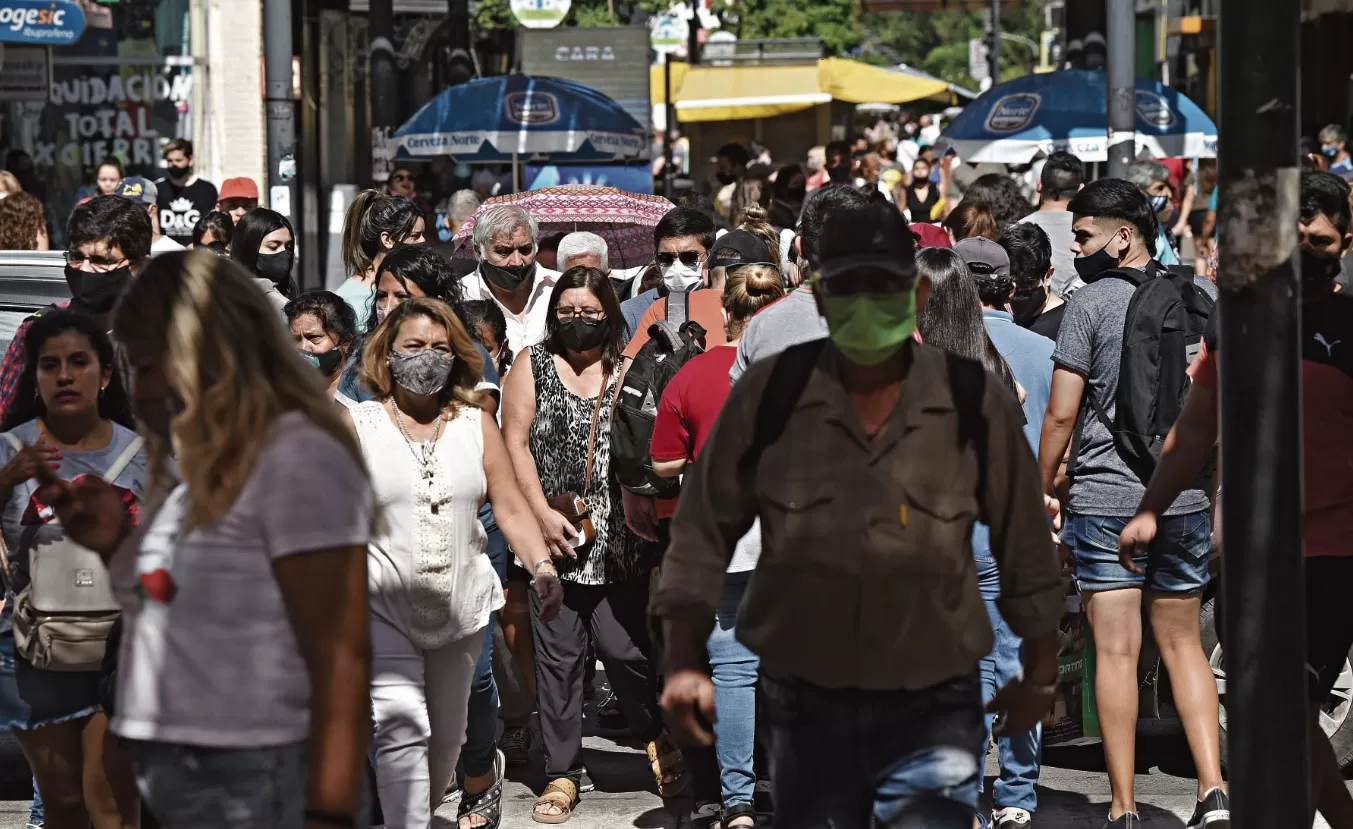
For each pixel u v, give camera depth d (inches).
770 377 284.5
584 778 543.5
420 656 420.5
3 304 547.5
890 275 268.7
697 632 289.9
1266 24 260.4
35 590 374.6
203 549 245.8
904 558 279.6
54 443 378.9
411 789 414.3
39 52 1397.6
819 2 3548.2
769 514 284.5
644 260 850.1
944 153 1085.1
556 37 1556.3
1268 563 265.7
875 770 291.3
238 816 249.6
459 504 420.8
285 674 248.8
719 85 2797.7
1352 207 447.2
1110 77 957.2
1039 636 294.2
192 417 245.3
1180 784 532.4
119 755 378.3
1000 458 282.8
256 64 1467.8
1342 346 384.8
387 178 1305.4
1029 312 586.6
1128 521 453.7
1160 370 450.0
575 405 509.0
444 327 420.5
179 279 248.1
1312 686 389.7
